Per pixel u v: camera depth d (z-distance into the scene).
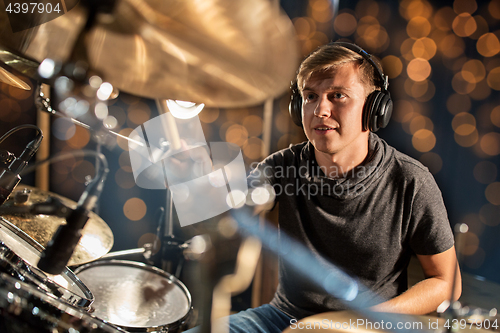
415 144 2.18
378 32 1.97
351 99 0.94
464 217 2.14
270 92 0.66
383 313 0.73
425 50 2.05
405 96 2.14
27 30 0.59
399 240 1.03
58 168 1.89
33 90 1.77
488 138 2.04
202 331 0.51
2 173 0.77
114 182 1.96
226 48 0.57
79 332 0.55
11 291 0.55
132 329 0.81
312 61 0.97
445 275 1.00
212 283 0.51
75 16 0.57
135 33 0.60
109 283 1.06
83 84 0.64
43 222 1.09
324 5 1.55
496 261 2.04
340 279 1.08
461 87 2.06
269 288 1.67
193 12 0.51
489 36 1.95
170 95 0.74
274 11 0.49
